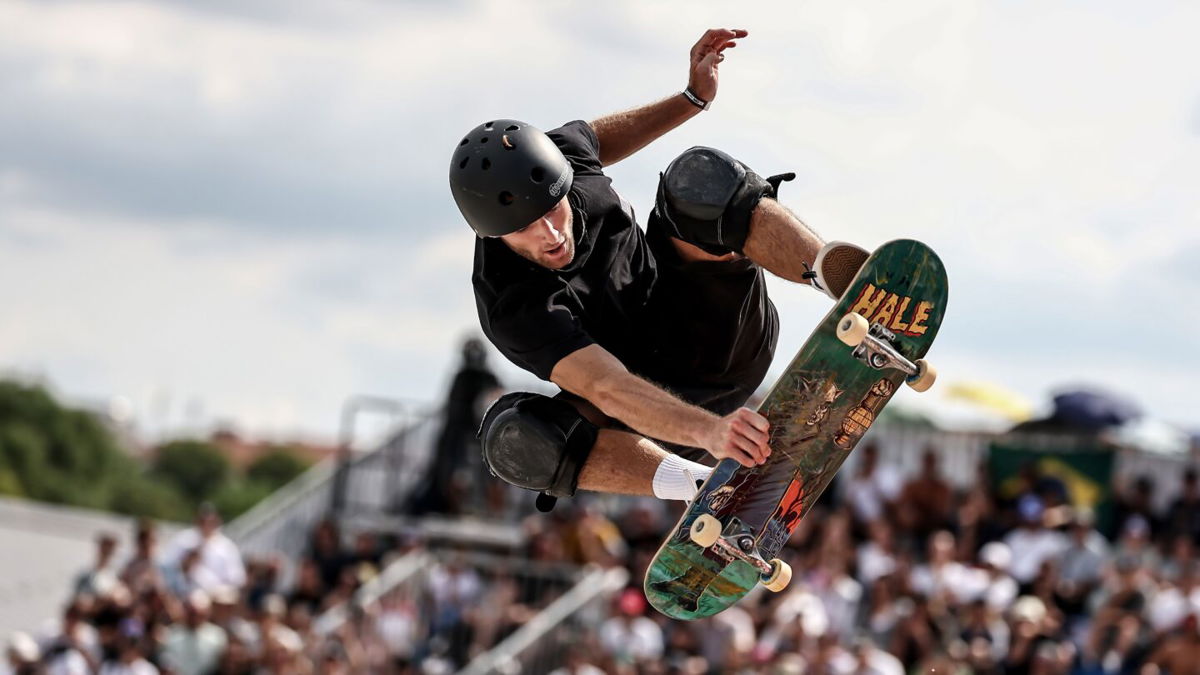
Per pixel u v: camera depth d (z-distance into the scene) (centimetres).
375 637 1606
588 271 511
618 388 466
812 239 489
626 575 1586
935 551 1404
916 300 469
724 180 498
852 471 1598
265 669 1457
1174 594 1281
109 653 1491
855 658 1284
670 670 1362
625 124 550
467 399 1866
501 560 1639
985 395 1756
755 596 1440
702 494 470
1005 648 1282
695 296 527
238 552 1828
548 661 1520
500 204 479
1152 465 1605
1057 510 1421
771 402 469
